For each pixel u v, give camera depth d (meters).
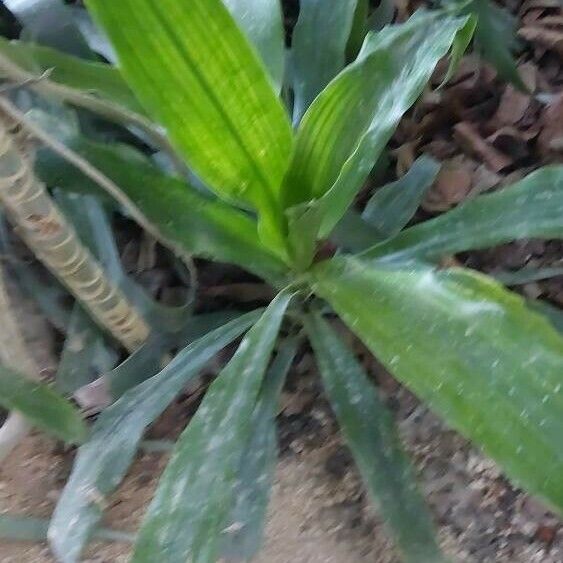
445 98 0.83
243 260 0.58
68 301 0.72
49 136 0.49
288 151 0.50
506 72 0.79
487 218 0.56
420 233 0.57
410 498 0.54
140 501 0.64
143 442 0.66
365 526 0.62
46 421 0.54
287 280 0.59
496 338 0.44
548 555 0.59
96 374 0.68
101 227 0.67
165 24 0.40
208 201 0.55
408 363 0.45
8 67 0.47
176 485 0.49
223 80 0.44
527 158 0.82
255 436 0.59
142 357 0.66
